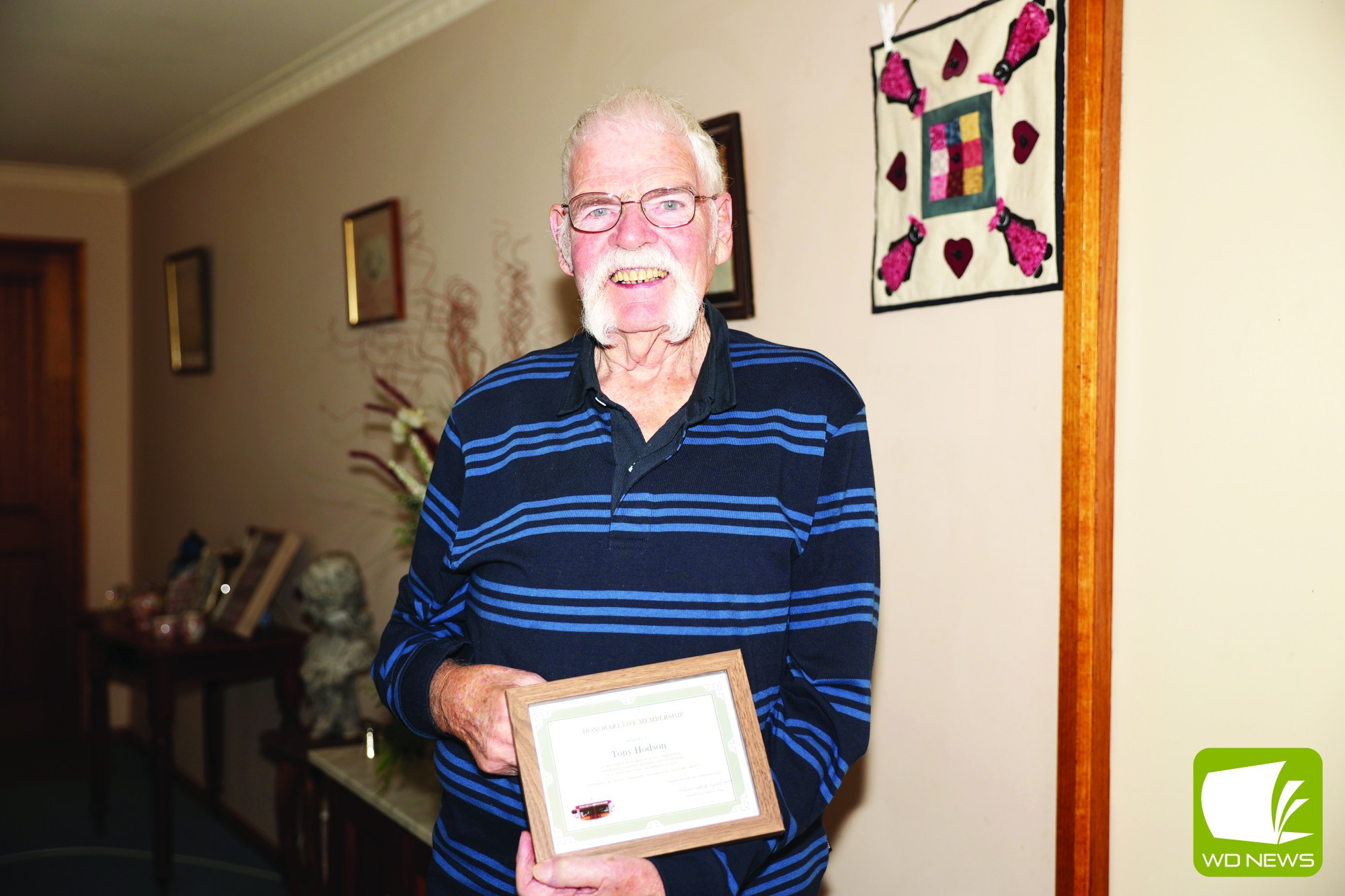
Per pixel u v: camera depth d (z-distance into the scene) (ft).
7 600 16.60
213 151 14.16
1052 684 5.14
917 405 5.77
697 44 7.06
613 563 3.52
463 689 3.51
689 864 3.17
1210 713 4.62
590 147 3.74
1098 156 4.88
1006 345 5.32
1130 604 4.91
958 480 5.57
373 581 10.69
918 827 5.81
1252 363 4.45
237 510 13.69
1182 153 4.68
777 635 3.57
